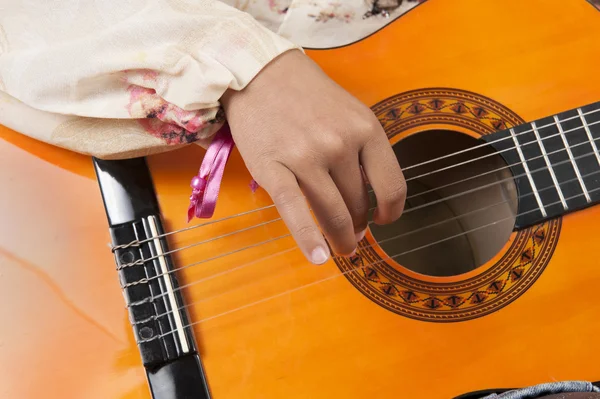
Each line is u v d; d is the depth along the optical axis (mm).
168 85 677
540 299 833
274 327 762
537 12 958
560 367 804
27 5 709
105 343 724
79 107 717
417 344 790
